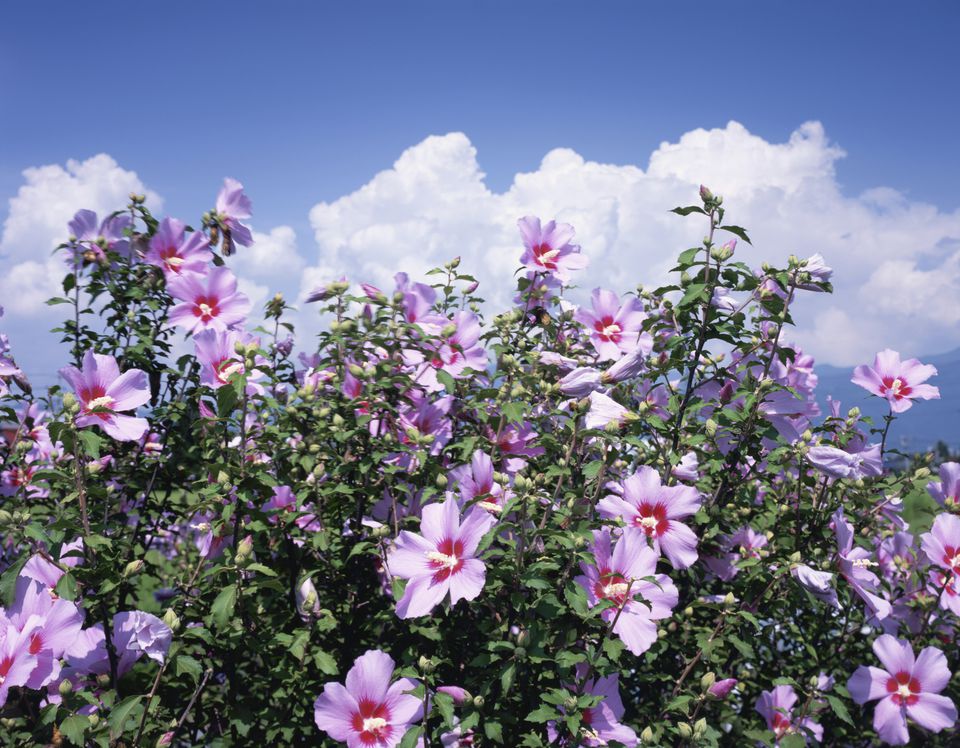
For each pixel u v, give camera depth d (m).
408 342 0.89
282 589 0.74
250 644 0.75
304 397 0.88
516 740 0.77
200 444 0.96
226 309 0.96
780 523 0.96
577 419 0.82
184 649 0.77
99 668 0.76
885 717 0.83
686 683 0.89
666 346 0.92
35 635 0.70
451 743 0.74
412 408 0.90
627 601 0.73
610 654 0.70
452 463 0.93
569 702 0.69
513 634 0.74
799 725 0.84
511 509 0.70
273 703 0.86
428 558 0.71
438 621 0.80
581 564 0.74
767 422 0.88
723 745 0.87
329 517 0.85
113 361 0.77
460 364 0.92
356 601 0.86
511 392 0.86
